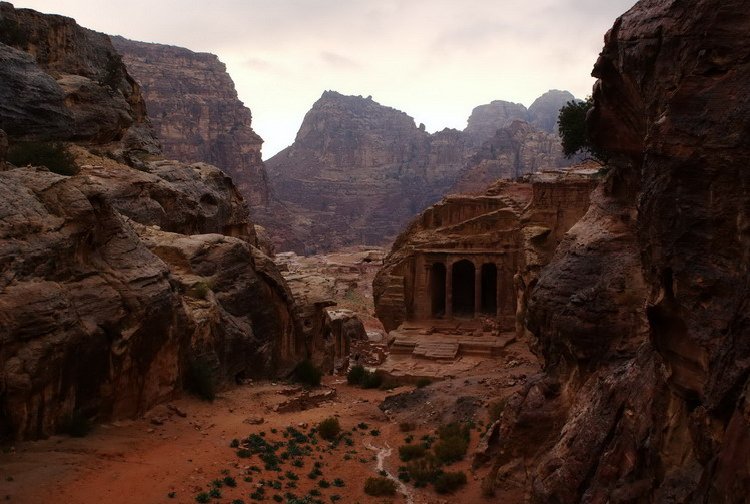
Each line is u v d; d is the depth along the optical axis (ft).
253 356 133.08
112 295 89.61
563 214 168.66
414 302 203.72
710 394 41.55
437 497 85.71
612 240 81.35
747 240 41.24
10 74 158.92
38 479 67.62
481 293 202.69
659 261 47.44
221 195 218.18
